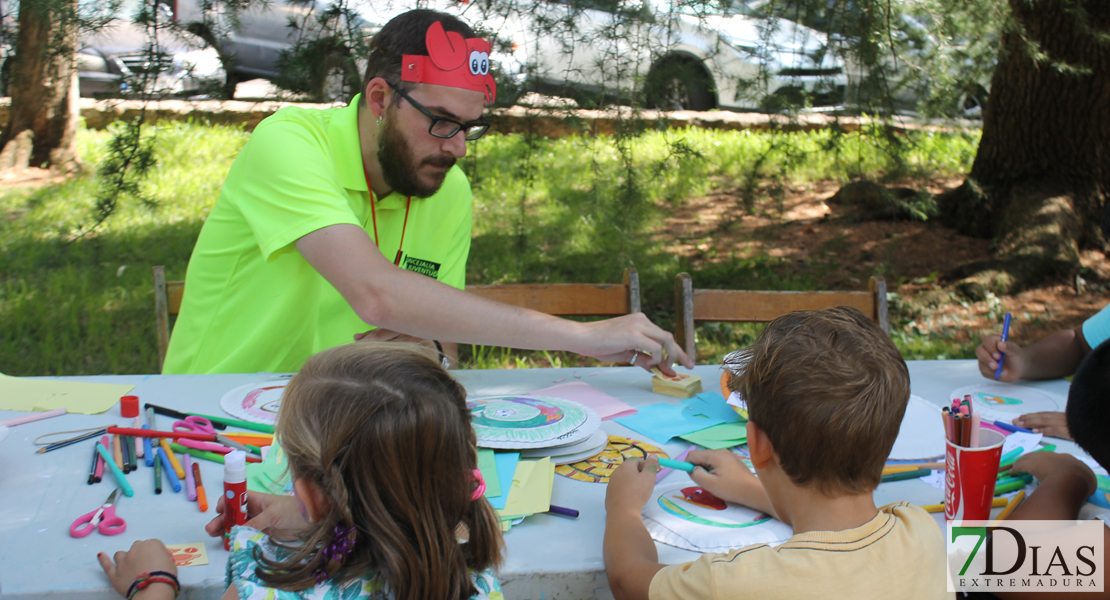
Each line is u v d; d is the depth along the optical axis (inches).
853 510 45.3
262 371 85.2
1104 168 217.0
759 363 46.3
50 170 252.1
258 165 76.0
